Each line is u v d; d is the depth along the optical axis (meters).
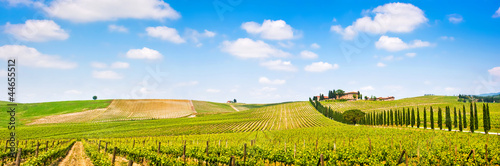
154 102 159.12
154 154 26.06
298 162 23.17
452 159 22.97
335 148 30.44
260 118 129.75
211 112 154.88
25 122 109.06
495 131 65.31
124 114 131.62
